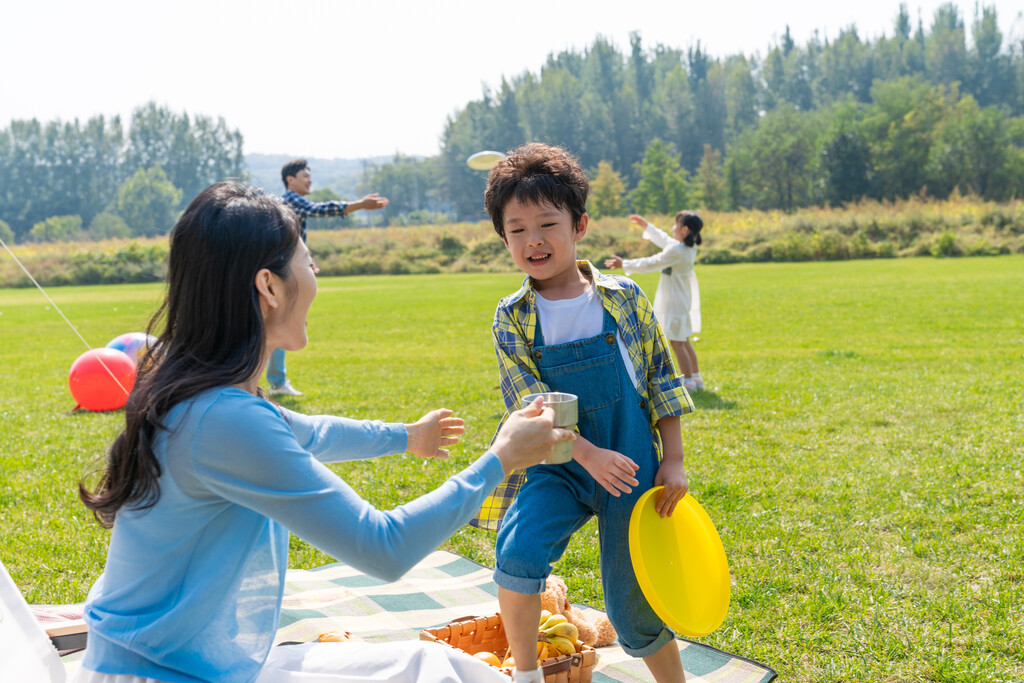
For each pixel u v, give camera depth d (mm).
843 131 71500
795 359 9648
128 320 18531
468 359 10734
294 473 1286
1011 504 4078
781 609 3012
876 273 24922
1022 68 98938
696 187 84625
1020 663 2574
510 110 103125
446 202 129625
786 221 39000
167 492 1295
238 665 1355
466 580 3361
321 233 47156
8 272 36062
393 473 4969
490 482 1502
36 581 3363
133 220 90500
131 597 1324
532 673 2092
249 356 1353
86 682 1326
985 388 7234
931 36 108812
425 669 1383
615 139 100625
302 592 3180
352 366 10188
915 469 4809
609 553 2211
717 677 2512
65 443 5988
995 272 23312
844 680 2521
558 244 2264
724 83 102062
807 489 4469
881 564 3422
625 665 2637
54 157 92750
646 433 2311
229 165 108312
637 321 2348
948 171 67250
